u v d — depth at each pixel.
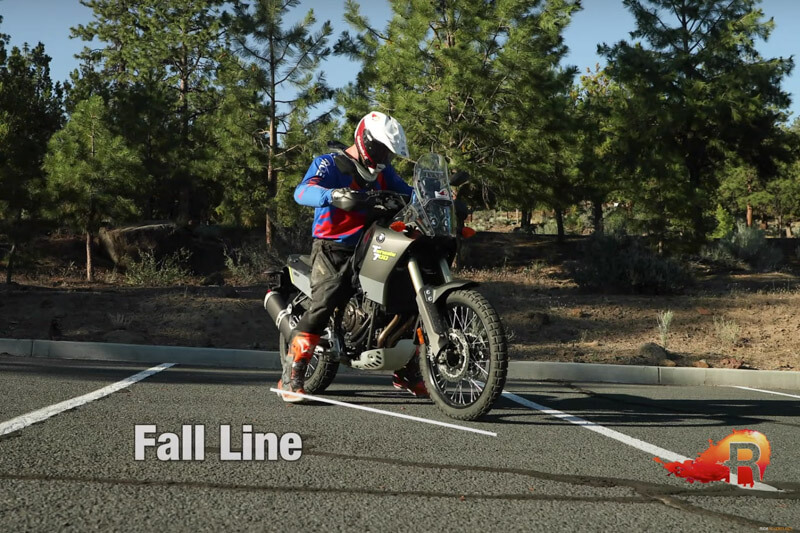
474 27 18.86
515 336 10.69
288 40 24.50
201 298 12.45
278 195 24.09
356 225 5.50
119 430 4.39
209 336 10.24
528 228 31.69
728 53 25.05
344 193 5.05
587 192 24.16
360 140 5.41
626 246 16.89
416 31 19.12
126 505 3.04
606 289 15.23
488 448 4.27
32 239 16.19
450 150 18.80
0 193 15.74
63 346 8.99
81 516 2.90
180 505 3.07
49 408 4.97
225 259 23.55
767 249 23.31
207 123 27.75
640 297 13.95
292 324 6.13
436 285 5.24
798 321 11.69
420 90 19.70
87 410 4.95
